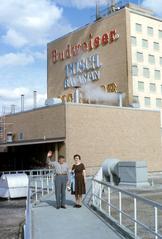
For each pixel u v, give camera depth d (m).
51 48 77.12
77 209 15.25
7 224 16.25
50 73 76.94
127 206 18.09
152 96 64.31
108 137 41.78
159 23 67.12
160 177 40.81
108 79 63.84
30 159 43.81
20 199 25.59
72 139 39.09
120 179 28.56
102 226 11.91
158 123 46.91
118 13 63.16
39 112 42.78
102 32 65.69
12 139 46.97
